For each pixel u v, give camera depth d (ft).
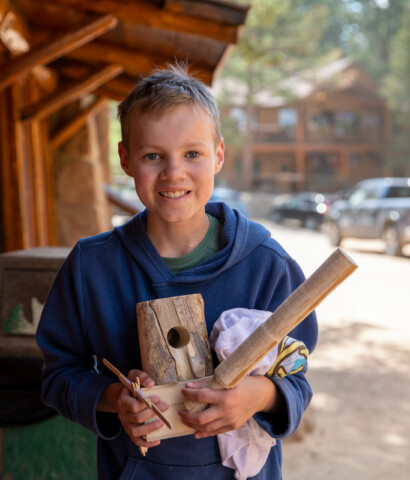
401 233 41.75
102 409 4.35
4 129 13.48
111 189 21.62
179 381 4.03
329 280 3.49
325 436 12.81
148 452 4.46
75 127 18.08
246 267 4.53
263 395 4.06
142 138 4.21
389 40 163.63
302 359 4.21
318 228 70.74
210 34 11.53
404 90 120.37
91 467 7.32
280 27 100.27
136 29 13.04
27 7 13.04
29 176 15.48
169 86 4.21
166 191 4.25
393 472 11.24
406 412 14.20
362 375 17.01
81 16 12.25
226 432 4.19
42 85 16.80
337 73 125.80
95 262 4.58
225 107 120.37
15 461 7.32
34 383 7.22
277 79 103.91
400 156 131.13
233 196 66.95
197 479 4.41
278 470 4.75
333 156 138.92
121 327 4.50
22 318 7.27
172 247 4.61
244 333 4.05
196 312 4.17
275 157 138.31
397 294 29.45
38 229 15.83
